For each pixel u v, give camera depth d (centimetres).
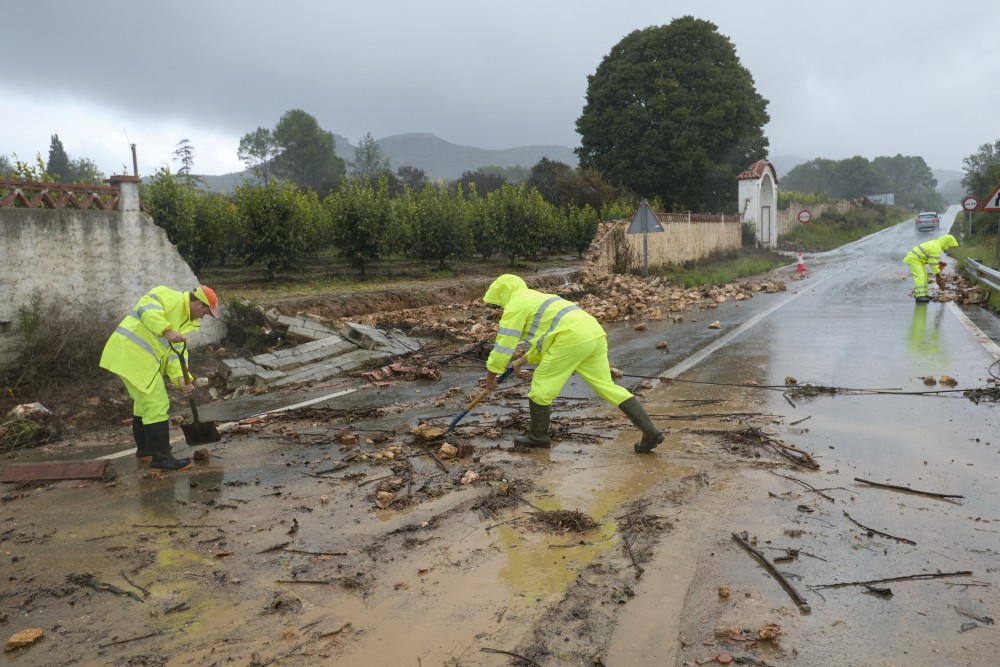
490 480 512
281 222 1642
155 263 938
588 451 576
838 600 329
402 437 632
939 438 567
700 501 458
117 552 410
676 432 620
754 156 4166
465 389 830
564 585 354
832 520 420
